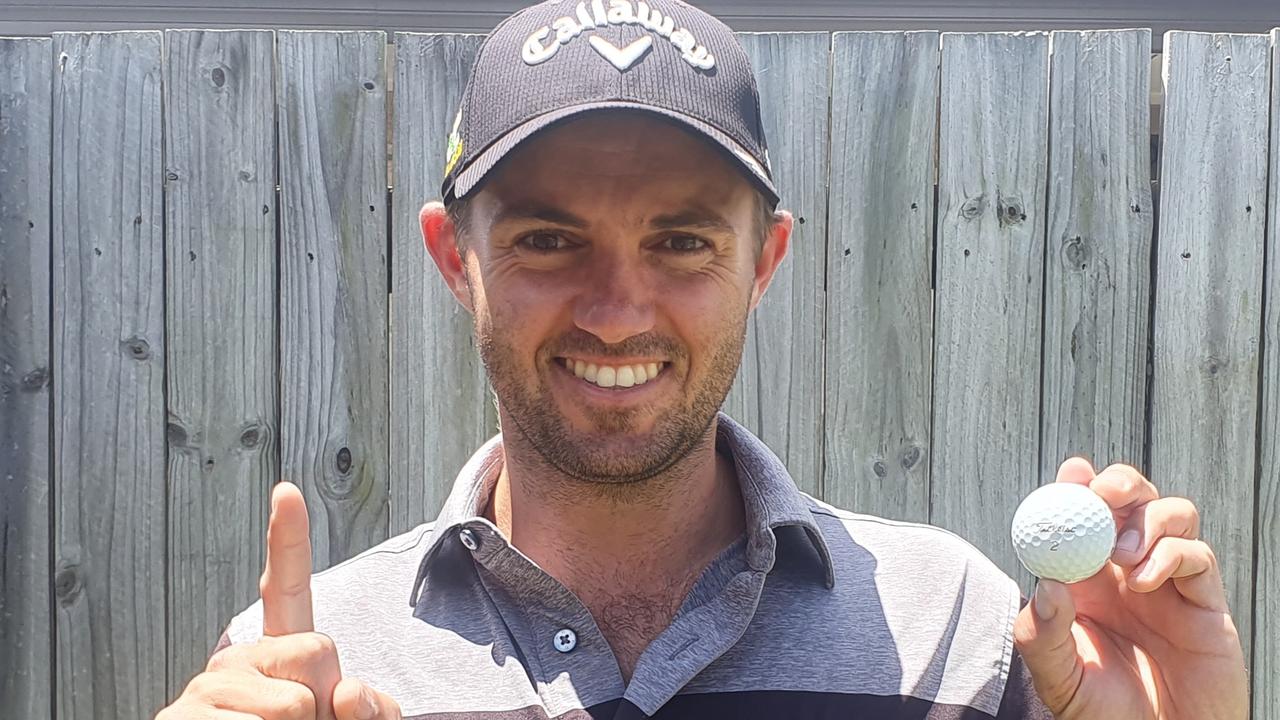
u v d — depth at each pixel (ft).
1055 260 4.54
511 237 3.31
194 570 4.57
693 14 3.42
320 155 4.52
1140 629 3.28
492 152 3.30
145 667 4.57
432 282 4.54
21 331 4.51
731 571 3.36
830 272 4.54
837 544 3.51
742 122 3.35
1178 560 3.15
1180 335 4.55
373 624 3.39
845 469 4.57
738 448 3.51
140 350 4.53
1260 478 4.57
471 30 6.19
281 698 2.78
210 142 4.51
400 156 4.50
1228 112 4.53
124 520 4.56
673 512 3.40
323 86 4.51
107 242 4.51
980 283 4.54
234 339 4.54
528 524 3.45
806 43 4.51
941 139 4.52
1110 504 3.23
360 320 4.54
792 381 4.57
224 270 4.52
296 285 4.53
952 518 4.57
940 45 4.51
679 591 3.40
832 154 4.52
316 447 4.56
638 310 3.27
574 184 3.27
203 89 4.50
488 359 3.36
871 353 4.55
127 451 4.55
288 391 4.55
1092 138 4.52
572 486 3.37
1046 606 3.18
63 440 4.54
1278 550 4.58
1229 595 4.58
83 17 6.12
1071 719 3.23
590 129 3.27
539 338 3.31
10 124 4.49
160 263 4.52
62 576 4.55
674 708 3.24
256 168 4.51
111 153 4.50
